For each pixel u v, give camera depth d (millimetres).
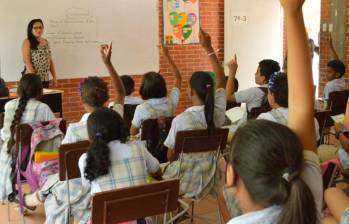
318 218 1060
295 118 1190
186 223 3742
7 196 3652
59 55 6484
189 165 3229
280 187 960
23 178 3604
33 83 3643
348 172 3113
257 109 3969
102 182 2328
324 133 4461
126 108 4086
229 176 1050
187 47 7809
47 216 3076
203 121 3232
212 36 8055
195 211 4008
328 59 7723
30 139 3461
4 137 3707
